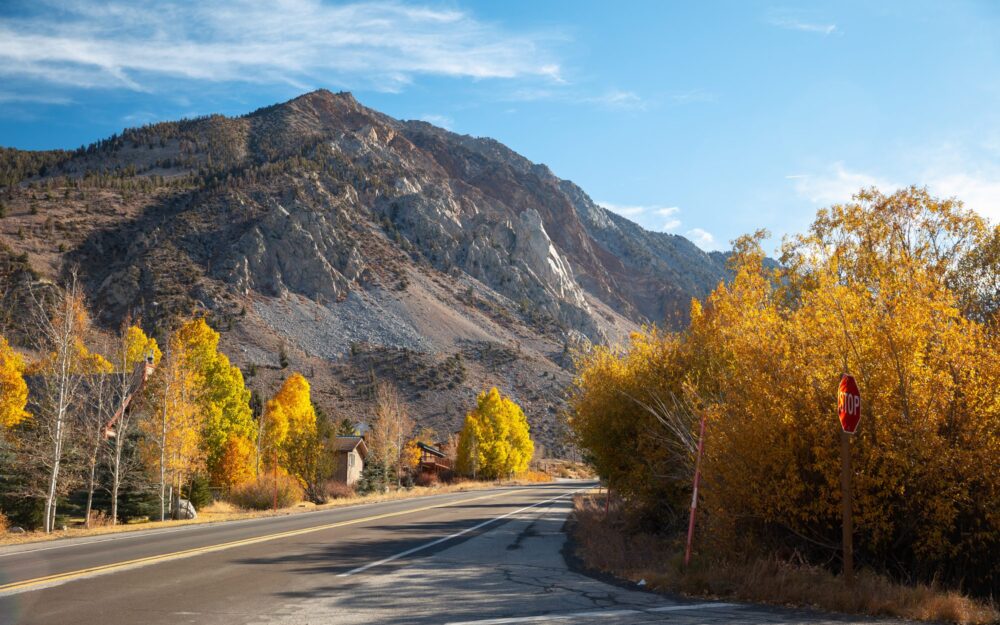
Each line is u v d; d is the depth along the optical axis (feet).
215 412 140.46
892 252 62.13
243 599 28.60
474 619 25.27
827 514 35.37
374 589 32.14
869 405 35.17
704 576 33.71
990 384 33.88
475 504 123.24
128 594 29.09
